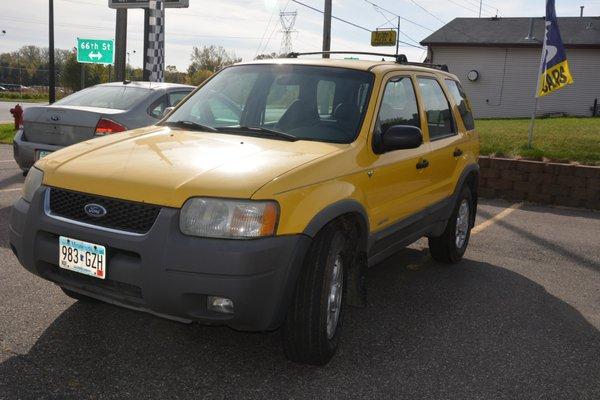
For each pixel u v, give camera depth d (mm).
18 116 13883
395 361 3748
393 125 4441
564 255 6719
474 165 6109
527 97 35406
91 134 7422
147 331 3979
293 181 3299
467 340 4148
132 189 3191
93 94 8289
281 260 3154
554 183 10039
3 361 3432
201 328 4062
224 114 4504
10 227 3658
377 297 4992
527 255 6664
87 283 3344
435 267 6008
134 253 3143
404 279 5547
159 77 14477
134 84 8438
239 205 3084
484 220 8594
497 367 3742
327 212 3398
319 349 3459
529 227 8195
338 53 5559
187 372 3451
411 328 4320
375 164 4074
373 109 4230
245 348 3805
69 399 3066
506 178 10383
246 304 3070
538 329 4434
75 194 3367
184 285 3035
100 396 3119
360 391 3338
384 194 4234
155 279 3062
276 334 4031
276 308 3197
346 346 3939
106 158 3557
